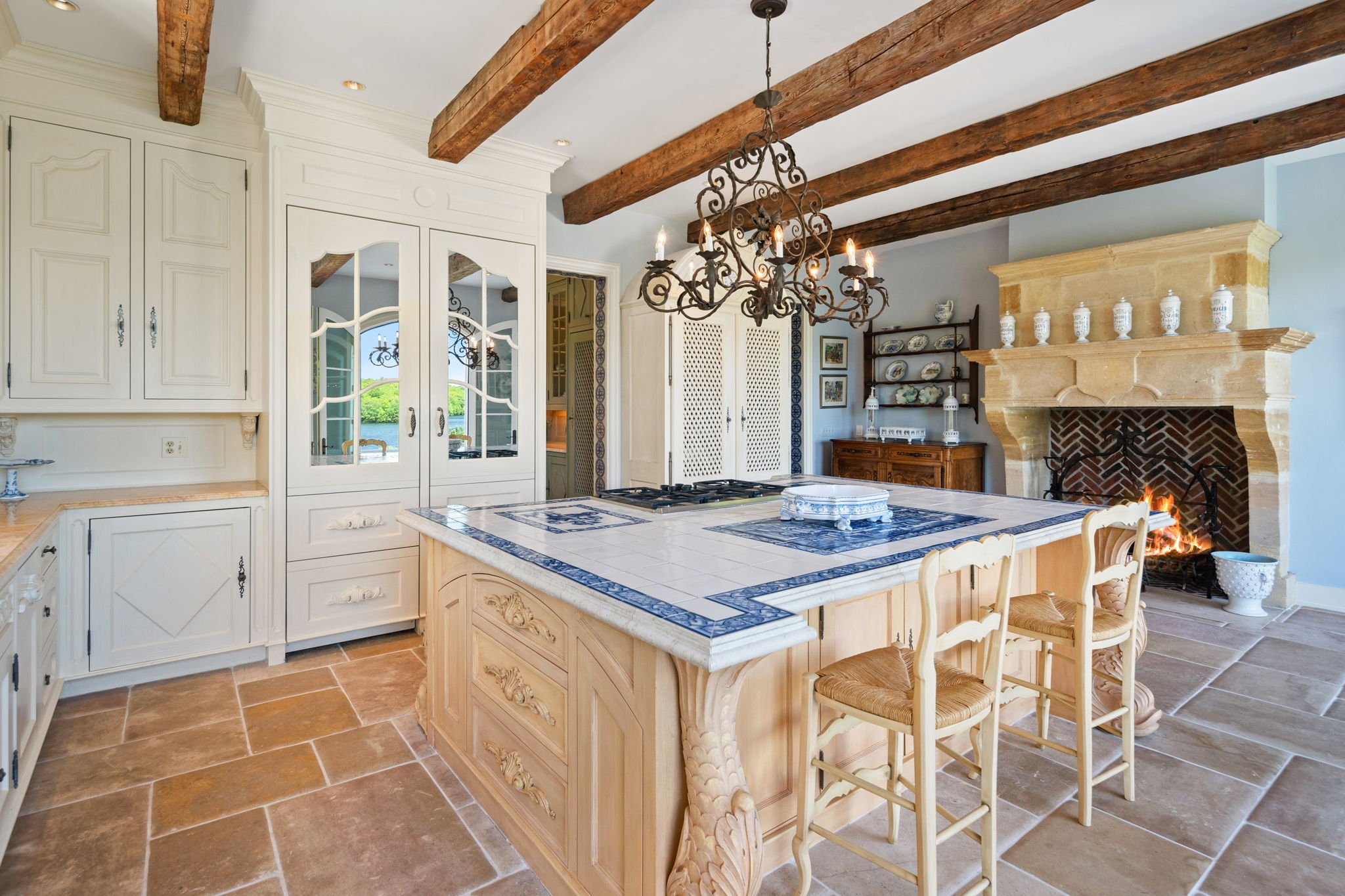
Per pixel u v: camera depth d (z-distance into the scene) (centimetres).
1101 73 296
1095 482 502
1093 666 259
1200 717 265
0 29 254
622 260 502
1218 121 350
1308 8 246
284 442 318
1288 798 209
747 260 473
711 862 127
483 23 257
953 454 539
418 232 351
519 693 185
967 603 243
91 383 293
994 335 552
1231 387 386
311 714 267
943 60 247
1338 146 378
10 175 274
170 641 297
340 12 250
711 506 267
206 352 320
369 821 198
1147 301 427
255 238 329
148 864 177
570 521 234
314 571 329
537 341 396
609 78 298
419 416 356
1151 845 187
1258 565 385
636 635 129
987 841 162
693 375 466
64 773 221
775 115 304
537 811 179
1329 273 390
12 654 183
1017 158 406
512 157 377
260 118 314
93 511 278
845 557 178
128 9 249
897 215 526
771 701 181
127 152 299
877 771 185
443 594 233
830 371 646
